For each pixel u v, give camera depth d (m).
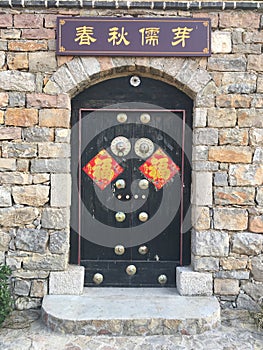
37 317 3.51
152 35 3.55
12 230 3.64
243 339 3.20
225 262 3.66
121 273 3.90
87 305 3.45
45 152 3.62
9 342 3.10
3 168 3.62
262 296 3.65
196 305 3.46
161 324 3.24
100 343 3.12
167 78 3.73
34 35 3.59
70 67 3.60
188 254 3.89
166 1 3.56
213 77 3.61
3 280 3.46
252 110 3.62
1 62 3.59
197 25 3.55
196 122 3.63
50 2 3.54
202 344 3.11
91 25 3.55
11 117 3.60
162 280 3.89
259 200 3.64
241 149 3.63
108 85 3.84
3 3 3.53
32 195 3.63
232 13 3.60
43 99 3.61
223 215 3.64
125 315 3.27
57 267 3.66
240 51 3.61
